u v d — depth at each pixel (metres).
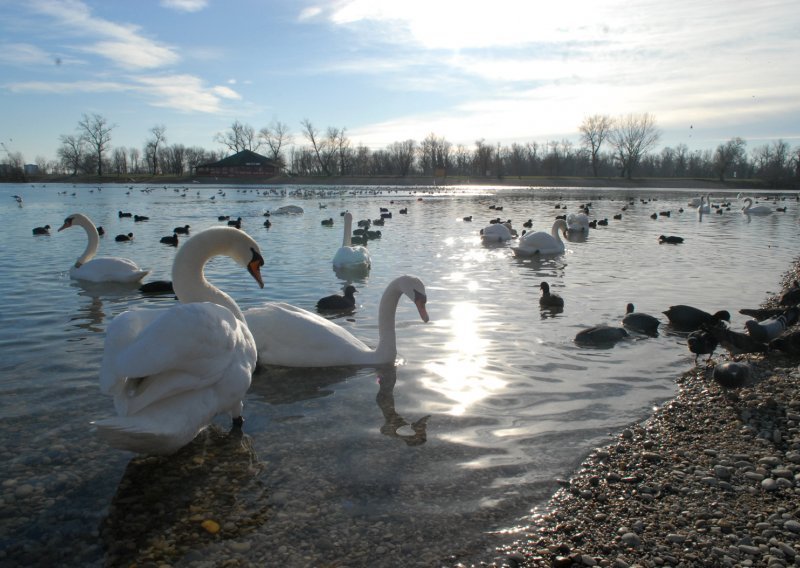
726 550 1.92
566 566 1.83
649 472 2.38
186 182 54.34
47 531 1.95
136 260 7.96
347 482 2.24
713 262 7.77
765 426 2.81
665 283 6.21
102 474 2.29
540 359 3.68
